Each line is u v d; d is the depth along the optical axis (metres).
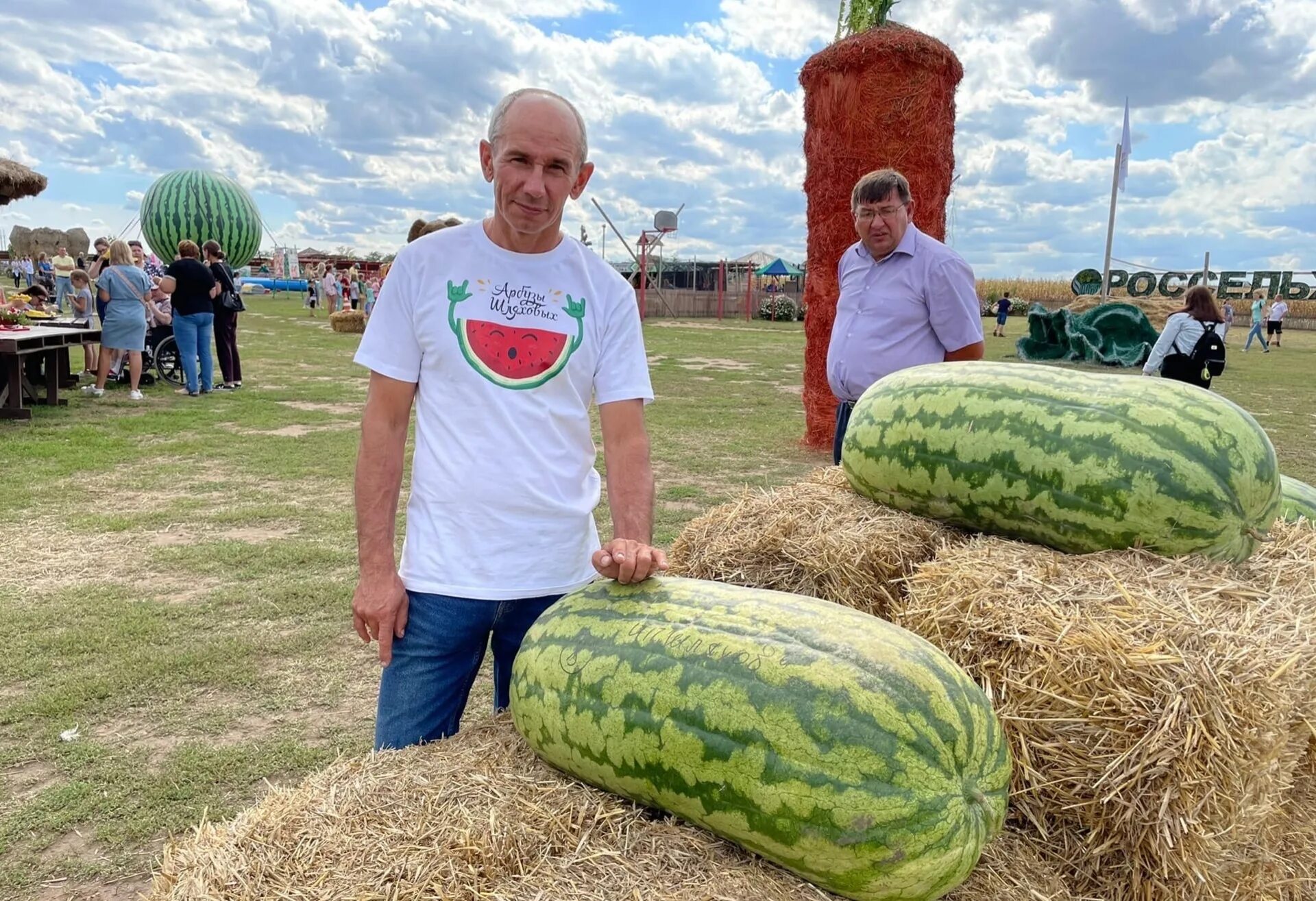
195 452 8.89
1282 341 34.22
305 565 5.53
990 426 2.44
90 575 5.29
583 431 2.30
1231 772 1.75
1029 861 1.83
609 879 1.58
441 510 2.21
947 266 4.23
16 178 13.15
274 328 28.89
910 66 8.48
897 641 1.73
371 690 3.91
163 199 54.91
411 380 2.24
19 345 10.42
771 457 9.33
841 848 1.53
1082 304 36.44
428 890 1.55
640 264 40.62
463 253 2.20
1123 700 1.78
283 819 1.74
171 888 1.63
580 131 2.09
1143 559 2.21
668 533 6.30
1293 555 2.38
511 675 2.20
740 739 1.61
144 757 3.31
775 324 39.56
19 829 2.86
